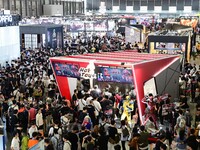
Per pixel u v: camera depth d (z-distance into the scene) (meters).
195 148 8.27
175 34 22.25
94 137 8.78
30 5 44.78
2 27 19.62
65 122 9.88
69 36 31.94
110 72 12.52
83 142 8.50
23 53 22.28
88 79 13.15
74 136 8.68
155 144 9.34
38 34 24.83
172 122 10.87
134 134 8.89
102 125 9.25
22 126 10.49
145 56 14.54
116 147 8.01
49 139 8.52
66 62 13.39
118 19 38.44
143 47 27.05
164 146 7.96
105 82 12.97
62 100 12.10
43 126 10.41
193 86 15.16
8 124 11.17
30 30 24.86
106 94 12.31
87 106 10.94
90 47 25.61
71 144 8.60
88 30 31.36
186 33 23.59
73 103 12.23
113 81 12.60
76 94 12.40
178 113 10.80
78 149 9.12
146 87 12.41
